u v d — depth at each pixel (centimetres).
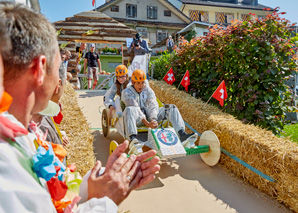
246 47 516
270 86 502
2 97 71
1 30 74
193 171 388
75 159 253
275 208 299
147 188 340
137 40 973
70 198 118
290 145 320
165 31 2517
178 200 314
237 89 534
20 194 68
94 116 659
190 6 2895
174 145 347
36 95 86
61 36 1092
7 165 70
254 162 337
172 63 823
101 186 102
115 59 1920
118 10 2406
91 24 1120
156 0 2484
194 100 548
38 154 84
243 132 366
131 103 418
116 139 501
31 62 80
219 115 445
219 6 2886
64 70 184
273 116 505
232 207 303
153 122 381
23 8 82
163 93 660
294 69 513
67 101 466
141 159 114
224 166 400
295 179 283
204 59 623
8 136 76
